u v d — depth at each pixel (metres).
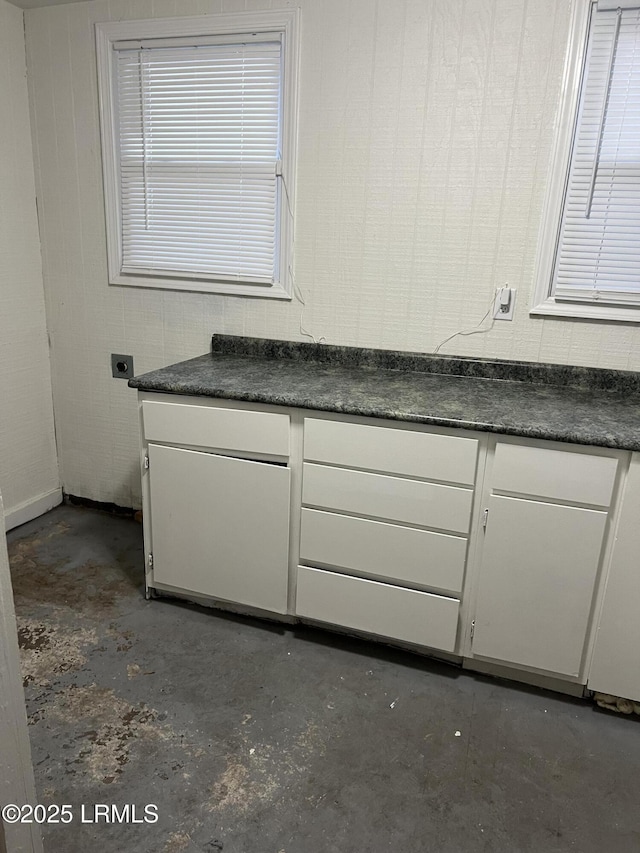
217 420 2.01
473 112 2.06
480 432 1.73
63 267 2.79
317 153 2.26
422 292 2.27
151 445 2.13
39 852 0.94
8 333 2.70
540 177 2.04
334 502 1.94
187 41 2.32
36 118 2.63
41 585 2.40
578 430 1.65
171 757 1.61
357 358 2.41
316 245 2.36
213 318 2.60
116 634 2.12
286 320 2.49
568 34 1.90
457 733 1.73
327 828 1.42
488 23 1.97
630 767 1.63
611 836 1.43
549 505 1.71
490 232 2.14
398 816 1.46
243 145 2.36
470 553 1.84
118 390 2.86
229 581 2.16
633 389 2.11
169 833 1.40
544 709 1.84
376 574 1.96
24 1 2.44
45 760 1.59
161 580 2.28
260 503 2.03
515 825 1.45
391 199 2.22
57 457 3.08
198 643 2.09
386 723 1.76
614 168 1.97
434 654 2.05
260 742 1.67
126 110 2.49
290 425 1.94
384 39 2.09
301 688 1.89
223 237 2.48
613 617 1.74
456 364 2.29
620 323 2.09
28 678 1.88
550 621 1.80
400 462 1.83
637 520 1.65
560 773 1.61
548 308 2.13
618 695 1.79
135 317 2.73
